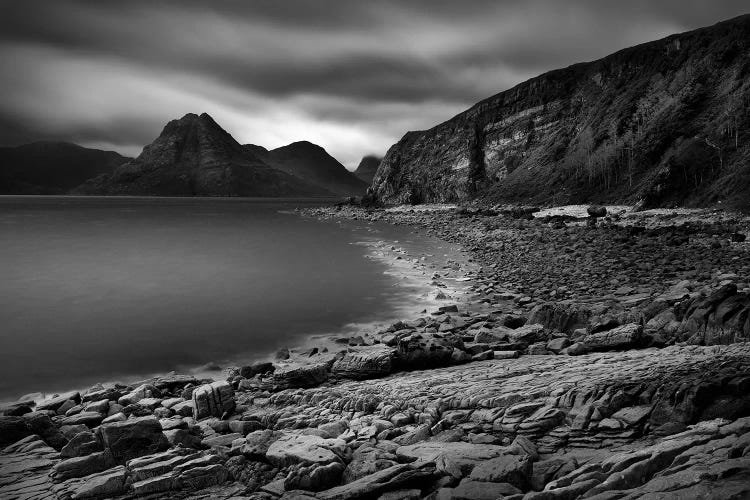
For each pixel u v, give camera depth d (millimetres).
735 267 24125
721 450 5023
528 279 26578
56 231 62500
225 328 19484
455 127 125938
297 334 18719
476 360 14344
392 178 133625
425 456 7059
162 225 73688
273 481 7262
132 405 11758
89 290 26391
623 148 72812
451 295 24094
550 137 100688
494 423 8102
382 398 10766
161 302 23703
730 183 50406
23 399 12836
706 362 8750
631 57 91375
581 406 7844
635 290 21188
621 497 4504
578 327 16453
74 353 16688
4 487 7250
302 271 31922
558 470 6215
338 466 7109
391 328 18594
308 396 11945
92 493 6988
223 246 46000
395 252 40156
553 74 110938
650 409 7289
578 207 67438
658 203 54812
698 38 78625
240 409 11742
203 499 6898
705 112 66188
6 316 21172
